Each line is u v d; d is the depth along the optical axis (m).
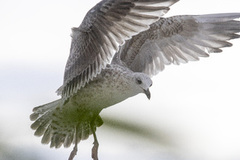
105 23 10.47
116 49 10.22
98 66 10.43
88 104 12.21
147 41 12.87
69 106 12.26
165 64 13.01
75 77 10.84
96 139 12.42
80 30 10.80
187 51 12.92
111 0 10.49
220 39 12.76
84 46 10.74
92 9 10.80
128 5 10.19
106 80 12.05
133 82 12.14
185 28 12.82
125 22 10.20
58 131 12.79
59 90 11.68
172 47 12.95
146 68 13.07
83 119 12.48
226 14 12.77
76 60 10.84
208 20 12.76
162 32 12.82
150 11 9.95
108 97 12.19
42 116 12.80
